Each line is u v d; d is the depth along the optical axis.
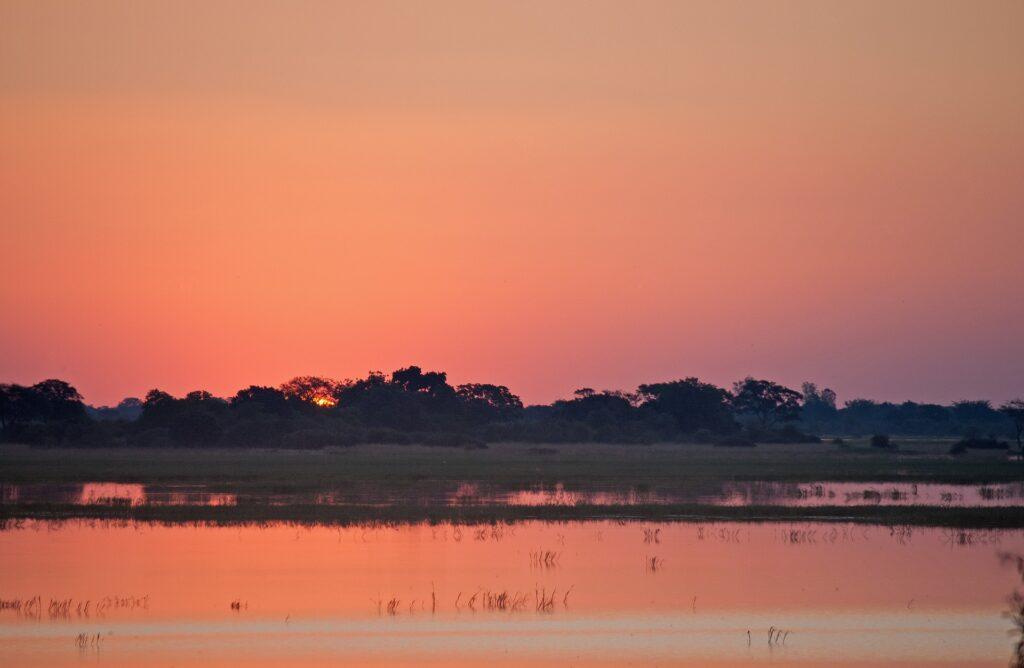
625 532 103.00
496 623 63.31
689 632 61.31
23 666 54.19
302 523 108.12
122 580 76.38
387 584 75.00
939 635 60.94
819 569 81.69
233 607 67.38
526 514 115.75
